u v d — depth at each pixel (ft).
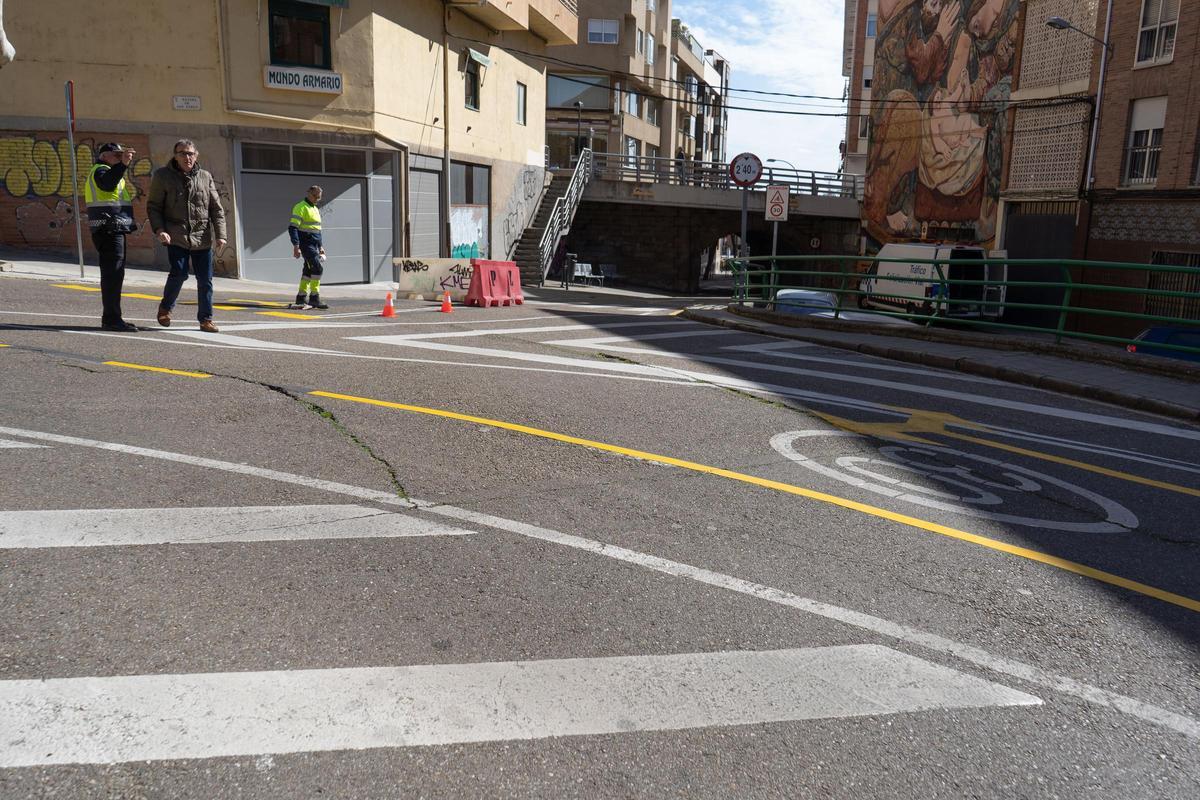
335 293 62.13
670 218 138.31
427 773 8.25
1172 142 77.15
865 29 178.81
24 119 62.44
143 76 63.87
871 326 44.83
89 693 9.11
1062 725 9.59
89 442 17.29
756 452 19.98
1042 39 93.61
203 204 30.63
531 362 29.81
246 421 19.58
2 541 12.59
